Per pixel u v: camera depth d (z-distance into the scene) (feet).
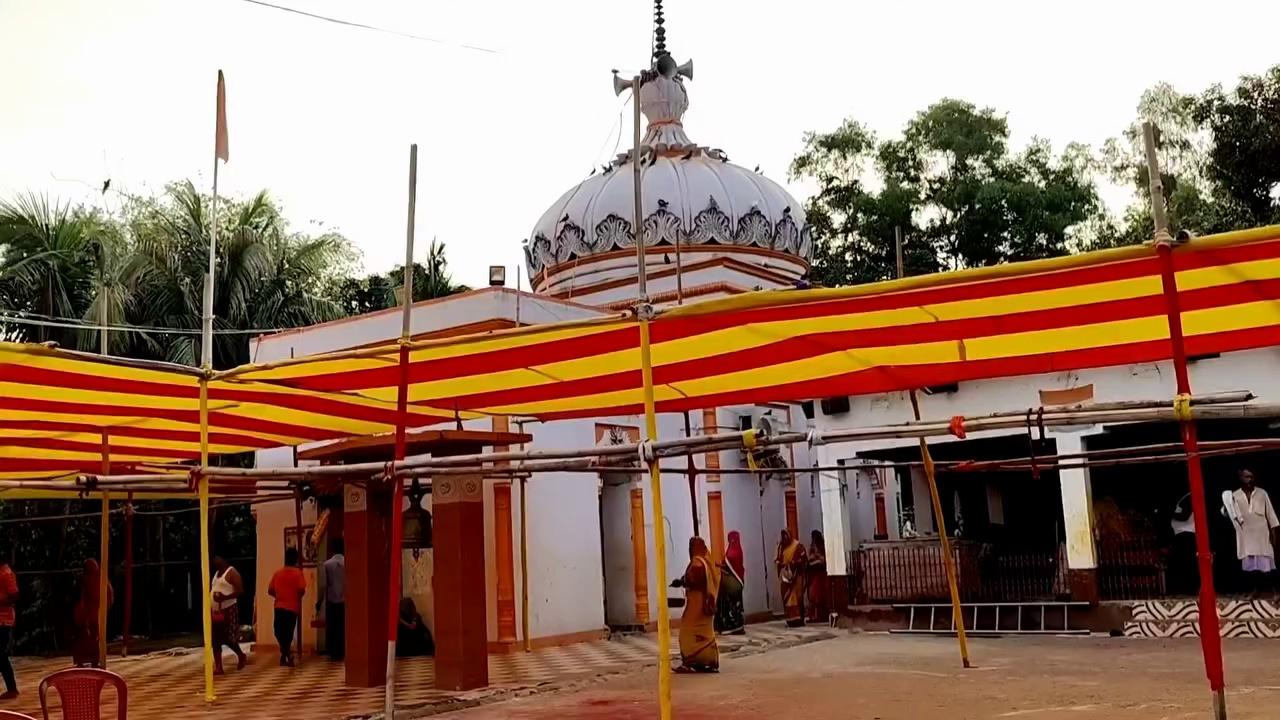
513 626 54.29
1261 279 22.94
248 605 82.28
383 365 29.94
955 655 46.50
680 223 77.82
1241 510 50.19
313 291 95.14
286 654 53.16
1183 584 58.29
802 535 76.02
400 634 53.62
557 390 34.53
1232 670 38.50
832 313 25.25
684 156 83.46
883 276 97.86
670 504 67.00
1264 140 77.66
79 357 26.48
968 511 71.36
